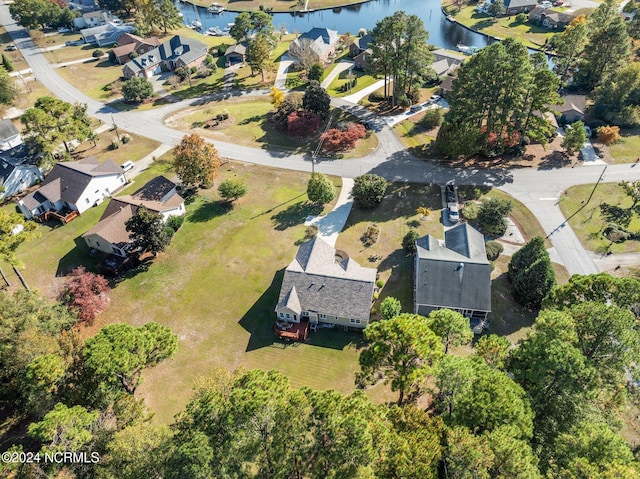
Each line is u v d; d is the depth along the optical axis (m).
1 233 49.84
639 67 79.94
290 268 52.31
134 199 64.75
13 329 37.56
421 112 92.19
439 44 132.38
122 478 28.53
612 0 99.12
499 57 65.56
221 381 36.44
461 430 28.36
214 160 69.94
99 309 51.38
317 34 123.00
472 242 54.44
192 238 62.97
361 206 67.94
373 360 36.06
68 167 70.25
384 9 166.25
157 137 88.25
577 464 26.47
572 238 60.34
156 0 141.12
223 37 141.88
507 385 30.72
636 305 40.78
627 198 66.19
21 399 38.50
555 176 71.75
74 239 63.34
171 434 31.08
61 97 105.62
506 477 25.94
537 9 135.50
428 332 34.59
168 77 113.62
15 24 155.88
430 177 73.62
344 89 103.50
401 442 27.73
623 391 34.81
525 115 72.06
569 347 31.94
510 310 51.34
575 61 98.81
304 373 45.72
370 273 52.22
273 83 109.25
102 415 34.59
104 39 136.62
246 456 27.92
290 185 73.56
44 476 28.39
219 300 53.97
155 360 38.19
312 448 28.88
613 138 77.56
